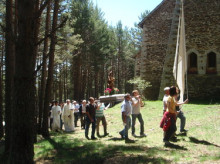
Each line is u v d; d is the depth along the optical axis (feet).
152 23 57.26
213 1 47.65
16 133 13.02
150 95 55.62
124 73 153.99
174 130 19.56
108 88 60.44
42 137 29.99
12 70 23.59
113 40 128.47
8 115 21.81
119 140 24.52
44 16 48.49
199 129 23.59
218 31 46.50
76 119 45.47
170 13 55.57
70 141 25.91
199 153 17.04
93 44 89.20
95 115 28.68
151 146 20.27
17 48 13.24
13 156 12.99
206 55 46.98
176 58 21.13
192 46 48.44
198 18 48.60
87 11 83.20
